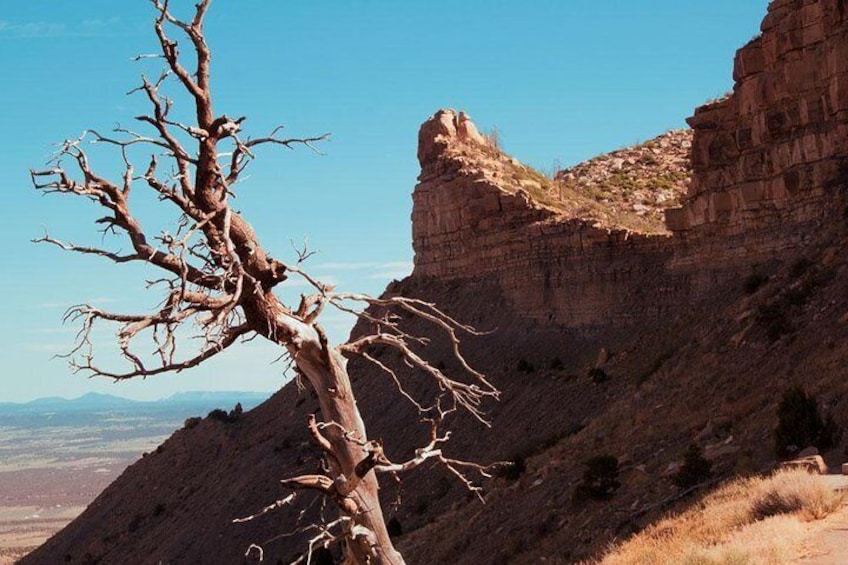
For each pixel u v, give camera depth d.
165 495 97.12
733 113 57.91
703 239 59.97
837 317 36.31
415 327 87.00
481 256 84.50
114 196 12.62
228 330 13.52
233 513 78.38
